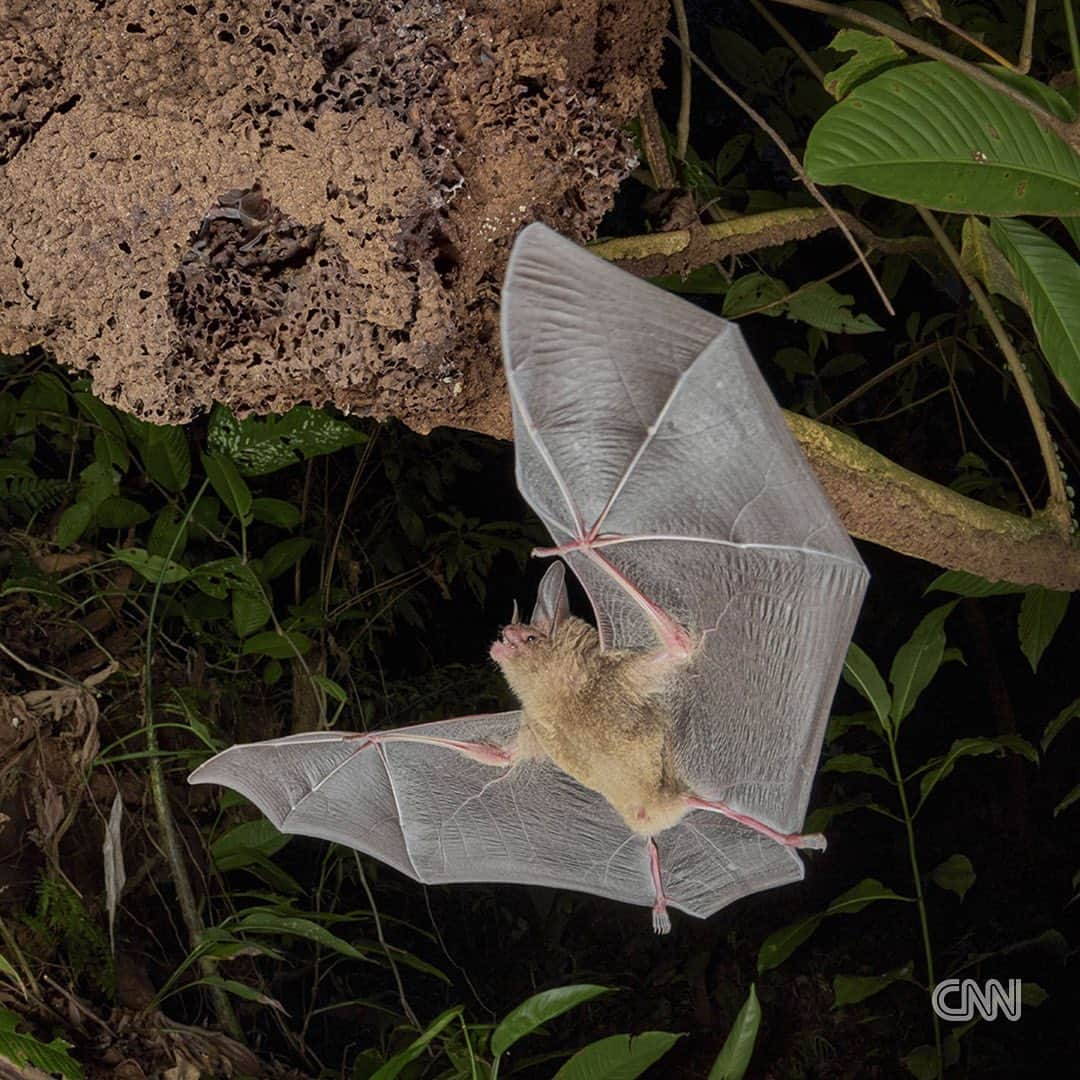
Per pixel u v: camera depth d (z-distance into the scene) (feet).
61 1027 3.62
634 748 3.13
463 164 2.92
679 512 2.93
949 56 2.96
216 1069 3.72
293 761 3.33
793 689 3.05
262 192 2.89
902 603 7.13
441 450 5.60
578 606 5.74
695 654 3.10
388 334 2.92
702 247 3.47
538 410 2.81
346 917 3.97
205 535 4.93
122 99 2.88
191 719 3.93
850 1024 5.95
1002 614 7.06
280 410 2.99
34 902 3.75
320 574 5.37
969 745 4.07
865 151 2.94
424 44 2.88
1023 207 2.95
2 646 3.85
